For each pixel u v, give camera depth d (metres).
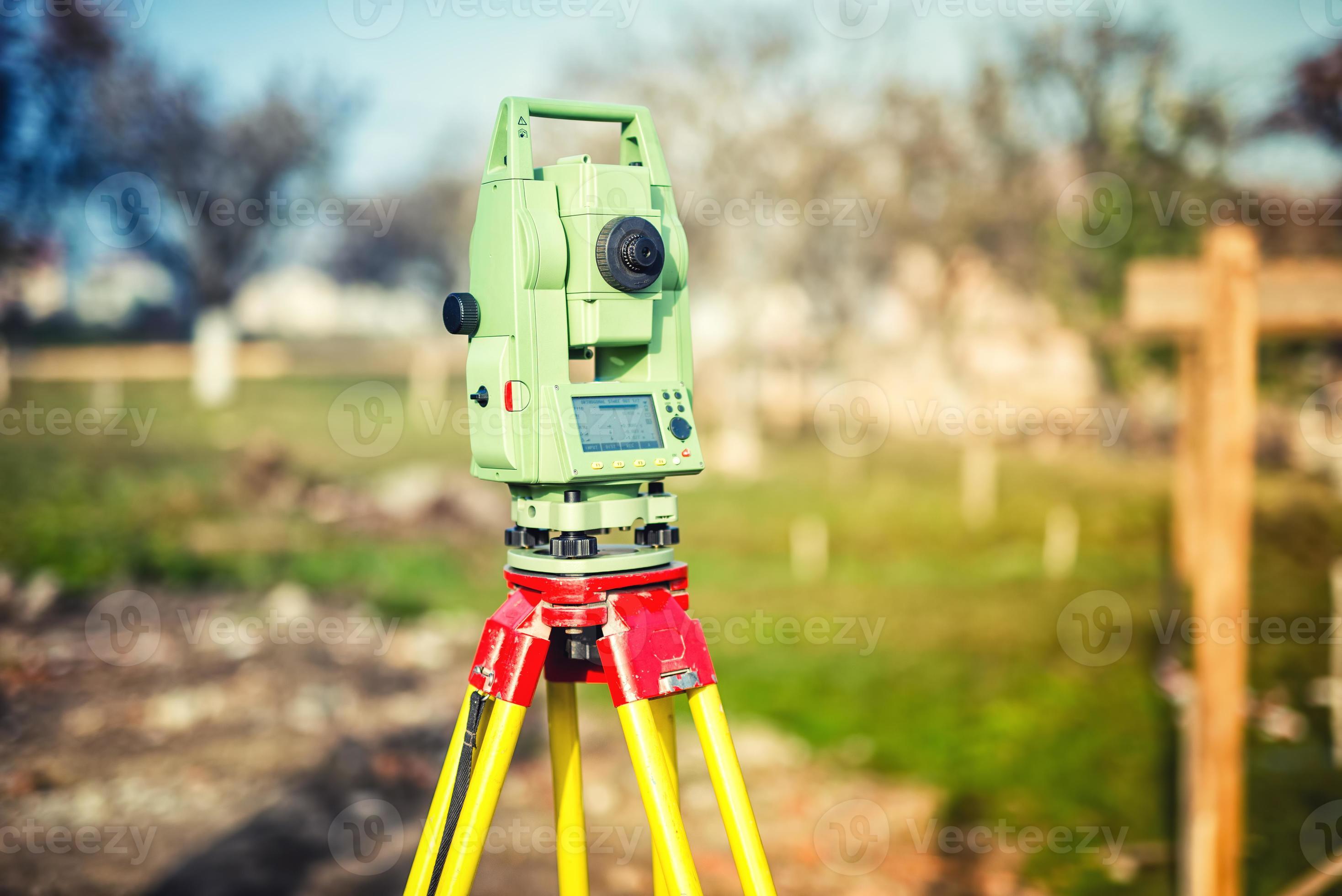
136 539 10.48
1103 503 12.34
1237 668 4.16
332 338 17.16
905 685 7.87
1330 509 11.16
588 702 7.04
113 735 6.21
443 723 6.62
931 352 15.27
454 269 16.97
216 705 6.75
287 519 11.45
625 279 1.93
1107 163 14.63
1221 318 4.16
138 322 16.45
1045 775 6.37
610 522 1.92
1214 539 4.20
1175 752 6.69
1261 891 5.18
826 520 11.96
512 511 2.02
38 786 5.51
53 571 9.55
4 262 14.93
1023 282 15.05
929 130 15.07
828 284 15.29
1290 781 6.44
